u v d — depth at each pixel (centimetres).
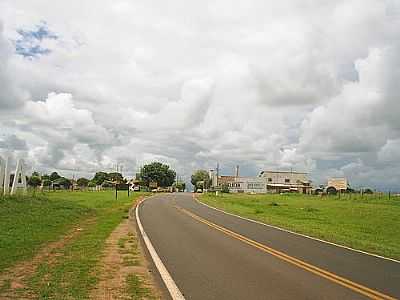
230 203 5150
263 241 1772
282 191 11762
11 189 3091
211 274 1094
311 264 1262
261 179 12575
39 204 2777
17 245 1395
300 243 1748
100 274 1047
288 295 897
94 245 1498
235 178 12700
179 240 1738
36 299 808
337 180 11362
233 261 1286
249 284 990
